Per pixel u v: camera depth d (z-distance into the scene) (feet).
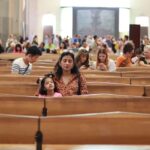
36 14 104.32
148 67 30.17
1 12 73.51
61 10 106.73
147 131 10.89
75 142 10.91
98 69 27.68
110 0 106.52
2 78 20.40
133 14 107.14
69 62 17.87
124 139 10.90
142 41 71.67
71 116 10.89
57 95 17.01
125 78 21.04
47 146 10.76
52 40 83.41
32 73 24.54
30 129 10.84
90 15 106.63
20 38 75.61
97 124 10.84
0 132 10.87
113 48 81.05
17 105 13.71
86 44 69.05
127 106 13.65
